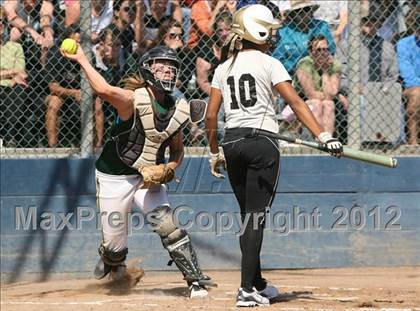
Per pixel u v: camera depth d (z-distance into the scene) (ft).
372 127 103.86
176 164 78.48
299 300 76.02
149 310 71.00
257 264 73.67
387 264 102.78
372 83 103.76
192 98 101.55
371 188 102.47
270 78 70.38
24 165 100.12
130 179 78.28
